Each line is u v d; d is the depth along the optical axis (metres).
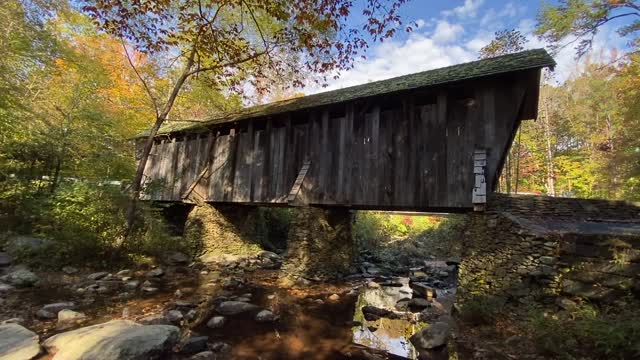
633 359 3.21
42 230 8.14
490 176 6.79
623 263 4.26
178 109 19.03
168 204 13.48
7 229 8.22
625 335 3.31
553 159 23.27
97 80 13.25
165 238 10.45
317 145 9.60
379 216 17.61
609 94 20.95
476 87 7.29
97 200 8.43
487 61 7.97
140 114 17.73
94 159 11.15
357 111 8.98
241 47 10.02
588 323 3.75
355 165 8.77
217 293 7.30
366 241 15.12
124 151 13.15
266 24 10.47
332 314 6.45
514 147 23.59
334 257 9.81
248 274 9.83
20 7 9.99
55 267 7.29
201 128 12.36
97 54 15.34
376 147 8.49
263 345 4.70
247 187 11.09
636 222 5.71
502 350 4.21
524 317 4.83
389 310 6.81
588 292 4.44
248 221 13.26
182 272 9.27
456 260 12.77
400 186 8.02
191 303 6.27
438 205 7.43
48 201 8.22
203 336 4.69
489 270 5.74
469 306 5.44
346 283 9.43
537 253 5.04
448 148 7.48
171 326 4.28
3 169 9.01
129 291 6.77
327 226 9.73
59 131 10.34
